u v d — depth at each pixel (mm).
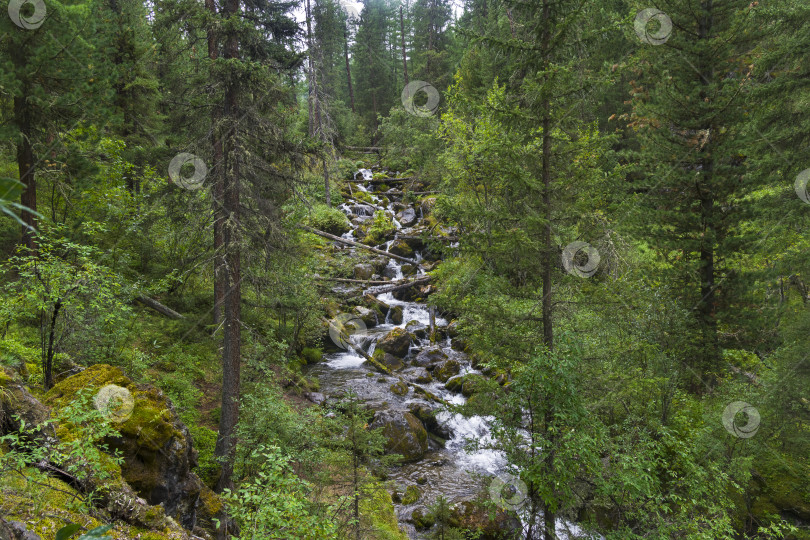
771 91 13531
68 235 11656
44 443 5723
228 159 10758
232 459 10008
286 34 12469
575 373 8477
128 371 10586
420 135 29438
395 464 14266
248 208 11352
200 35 11883
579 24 8875
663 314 11898
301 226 16875
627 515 8375
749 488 10477
